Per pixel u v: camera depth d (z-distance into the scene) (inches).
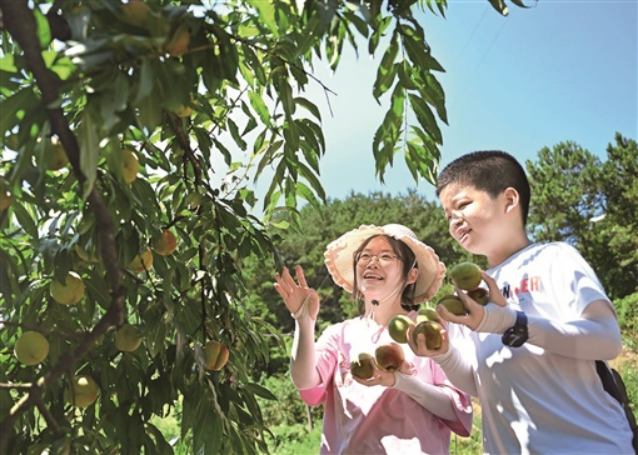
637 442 71.3
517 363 73.9
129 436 69.4
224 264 79.2
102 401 72.0
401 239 98.3
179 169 82.0
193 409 71.3
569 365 71.6
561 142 772.6
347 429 90.2
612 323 69.2
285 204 92.4
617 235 693.3
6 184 55.7
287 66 74.7
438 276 99.7
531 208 754.8
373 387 91.5
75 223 67.7
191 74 53.9
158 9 48.2
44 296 71.3
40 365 72.4
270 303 772.6
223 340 81.3
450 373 82.2
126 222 64.5
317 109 77.8
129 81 47.6
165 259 78.3
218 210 79.6
